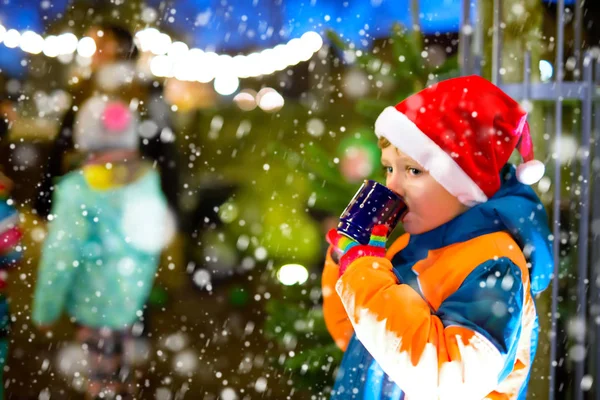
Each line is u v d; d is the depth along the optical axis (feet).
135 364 15.17
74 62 24.00
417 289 6.07
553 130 9.69
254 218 18.93
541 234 5.98
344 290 5.82
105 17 27.43
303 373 11.22
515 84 8.87
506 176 6.58
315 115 15.30
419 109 6.13
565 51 11.67
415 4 10.94
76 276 12.05
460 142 6.02
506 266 5.70
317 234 13.41
